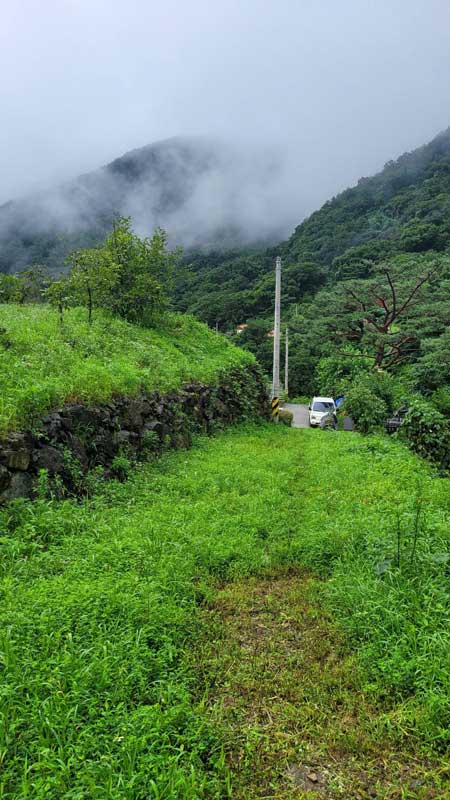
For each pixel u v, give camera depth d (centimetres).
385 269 3362
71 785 242
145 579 435
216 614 428
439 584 431
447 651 346
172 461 877
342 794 267
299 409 3475
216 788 260
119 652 335
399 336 3180
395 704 325
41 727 270
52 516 534
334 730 307
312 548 553
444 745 294
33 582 415
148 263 1622
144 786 244
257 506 683
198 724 296
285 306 6128
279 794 264
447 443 1054
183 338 1681
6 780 242
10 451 545
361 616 405
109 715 284
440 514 588
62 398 692
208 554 518
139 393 912
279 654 380
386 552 490
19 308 1409
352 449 1161
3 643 322
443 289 3212
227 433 1345
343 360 3731
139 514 596
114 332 1284
